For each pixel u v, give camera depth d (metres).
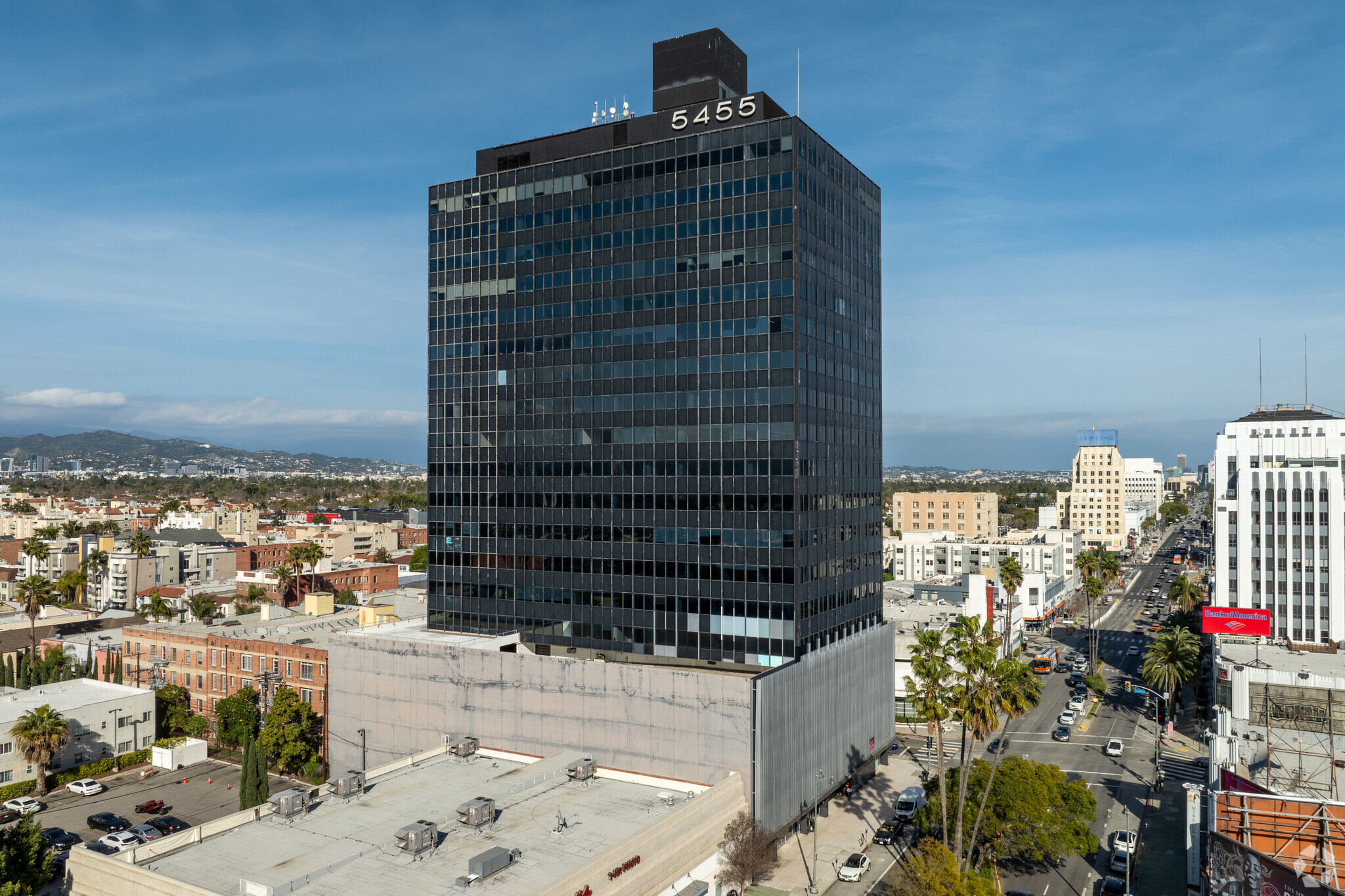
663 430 89.50
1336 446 151.62
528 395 97.19
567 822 63.81
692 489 87.69
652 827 61.62
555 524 94.81
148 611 165.75
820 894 71.12
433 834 59.09
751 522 84.81
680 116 92.00
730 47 94.94
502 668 86.75
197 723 114.19
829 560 90.31
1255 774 75.00
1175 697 130.75
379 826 62.91
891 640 107.88
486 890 52.56
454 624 100.75
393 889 52.84
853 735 95.81
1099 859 78.62
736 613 85.12
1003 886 73.12
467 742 82.00
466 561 100.12
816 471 87.56
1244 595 130.62
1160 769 102.81
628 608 90.38
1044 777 73.81
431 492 102.62
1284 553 128.62
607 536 91.88
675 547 88.19
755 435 85.06
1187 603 149.62
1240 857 52.91
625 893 58.12
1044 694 140.12
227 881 53.78
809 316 86.94
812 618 86.19
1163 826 85.75
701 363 88.06
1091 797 74.19
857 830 85.12
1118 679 149.88
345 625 130.88
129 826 86.81
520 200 98.56
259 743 87.69
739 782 73.94
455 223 102.56
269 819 64.31
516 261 98.62
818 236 89.44
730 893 69.25
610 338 92.81
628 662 90.31
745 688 74.81
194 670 121.00
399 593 164.38
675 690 77.81
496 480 98.69
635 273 91.88
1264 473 130.12
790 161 84.94
